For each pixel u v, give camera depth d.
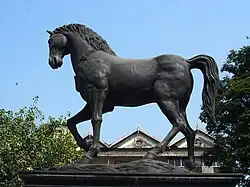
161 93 7.39
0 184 19.27
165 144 7.27
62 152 20.80
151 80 7.47
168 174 6.74
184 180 6.75
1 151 19.06
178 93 7.41
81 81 7.56
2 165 19.02
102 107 7.41
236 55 24.70
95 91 7.41
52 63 7.76
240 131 22.11
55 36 7.79
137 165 6.91
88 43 7.70
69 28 7.81
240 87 22.62
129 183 6.72
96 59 7.55
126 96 7.51
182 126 7.35
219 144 23.19
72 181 6.71
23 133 19.97
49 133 20.92
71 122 7.77
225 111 23.08
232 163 22.03
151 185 6.74
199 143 27.14
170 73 7.43
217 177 6.80
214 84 7.47
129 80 7.44
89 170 6.86
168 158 26.50
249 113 21.94
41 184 6.71
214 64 7.52
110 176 6.71
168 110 7.35
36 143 20.05
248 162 21.78
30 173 6.70
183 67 7.48
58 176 6.69
